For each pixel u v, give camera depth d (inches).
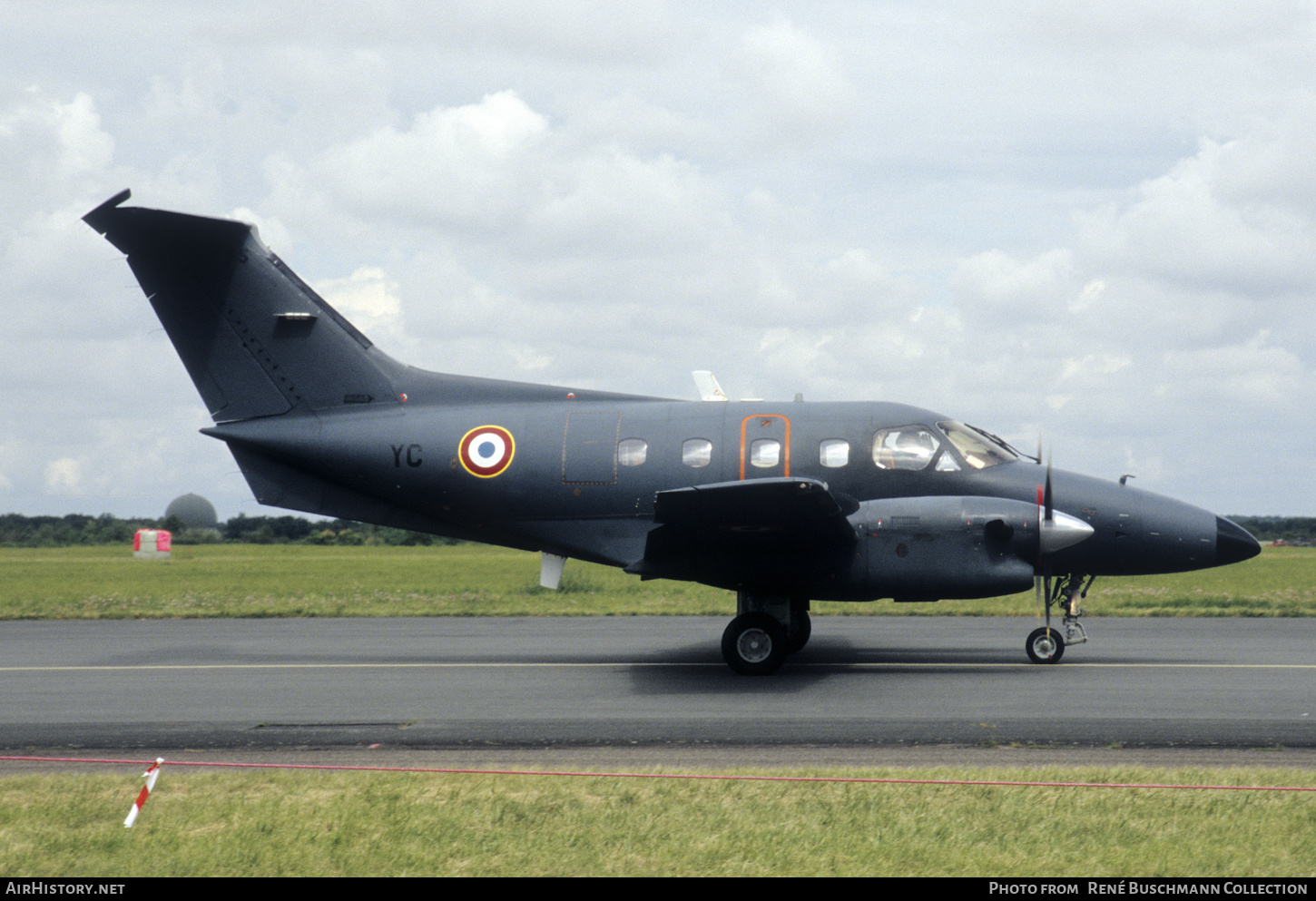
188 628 1078.4
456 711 566.6
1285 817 354.3
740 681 672.4
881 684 651.5
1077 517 746.8
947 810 363.6
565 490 780.0
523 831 348.2
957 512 686.5
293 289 828.0
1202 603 1226.0
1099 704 567.5
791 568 692.7
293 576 2266.2
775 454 757.9
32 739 501.0
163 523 6323.8
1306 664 727.1
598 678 689.6
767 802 373.7
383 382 827.4
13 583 1969.7
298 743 488.7
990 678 671.1
